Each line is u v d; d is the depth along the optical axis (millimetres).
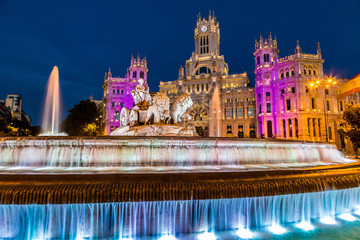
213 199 8648
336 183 10312
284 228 9539
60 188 7941
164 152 15102
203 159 15617
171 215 8438
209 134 89625
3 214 7738
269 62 80812
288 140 20172
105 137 15312
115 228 8078
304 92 69625
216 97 91875
